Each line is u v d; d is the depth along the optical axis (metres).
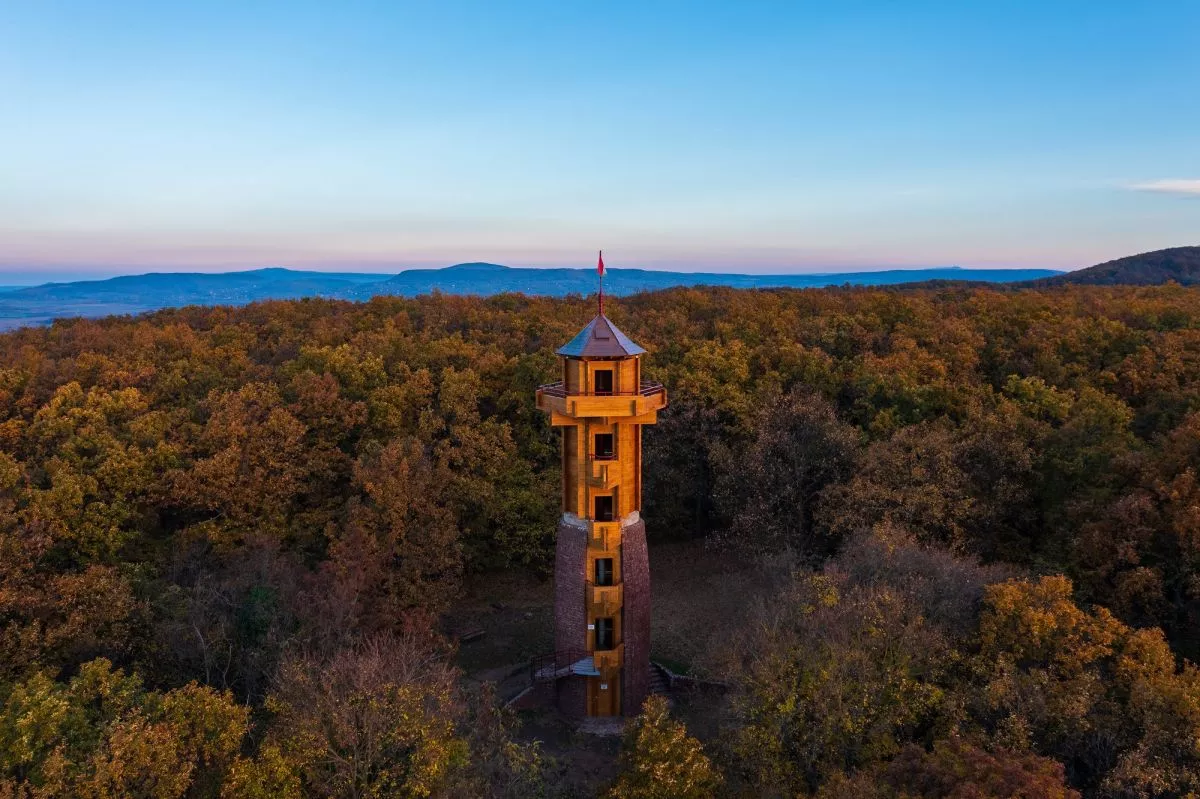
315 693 26.97
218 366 69.50
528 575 57.78
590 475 35.50
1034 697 26.06
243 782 22.92
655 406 35.97
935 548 40.09
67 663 33.72
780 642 30.20
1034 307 80.56
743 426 58.06
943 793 20.80
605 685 37.38
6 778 22.19
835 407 59.91
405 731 25.56
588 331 34.78
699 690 39.47
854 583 34.53
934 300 103.88
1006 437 48.09
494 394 63.56
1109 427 48.28
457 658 45.97
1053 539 43.19
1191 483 36.94
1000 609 29.56
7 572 35.00
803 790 26.39
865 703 26.67
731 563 57.91
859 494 43.91
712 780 25.64
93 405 54.38
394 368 64.38
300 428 51.09
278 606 37.31
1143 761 22.95
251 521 47.38
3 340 85.69
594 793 30.72
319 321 89.06
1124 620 36.34
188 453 49.69
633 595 37.12
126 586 36.31
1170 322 73.06
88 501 45.59
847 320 79.19
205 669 35.12
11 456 47.47
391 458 46.09
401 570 43.75
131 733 22.72
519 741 35.91
